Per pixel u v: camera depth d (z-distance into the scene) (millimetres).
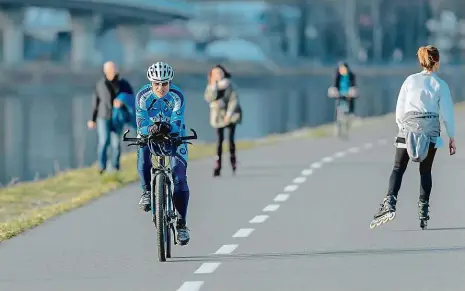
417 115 32812
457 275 27000
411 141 32625
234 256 30516
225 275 27516
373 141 81062
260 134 143625
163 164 29906
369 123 107750
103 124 58781
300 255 30484
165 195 29703
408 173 53188
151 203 29875
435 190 46531
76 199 46219
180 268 28672
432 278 26641
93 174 61312
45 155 120500
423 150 32562
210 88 55250
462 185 48406
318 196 45594
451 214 38688
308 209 41188
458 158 62188
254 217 39094
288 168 59312
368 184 50344
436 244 31953
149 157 29969
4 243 34188
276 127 159750
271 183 51312
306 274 27438
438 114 33031
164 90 29391
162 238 29531
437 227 35500
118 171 57156
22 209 47438
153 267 28969
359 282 26234
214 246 32469
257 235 34625
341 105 84250
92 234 35906
